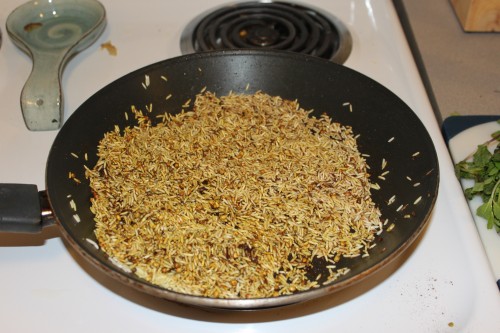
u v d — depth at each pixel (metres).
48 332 0.40
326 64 0.54
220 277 0.44
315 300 0.42
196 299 0.35
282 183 0.52
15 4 0.70
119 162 0.52
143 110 0.55
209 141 0.55
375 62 0.61
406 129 0.49
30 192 0.41
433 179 0.43
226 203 0.50
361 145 0.53
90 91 0.59
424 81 0.65
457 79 0.63
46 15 0.65
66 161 0.47
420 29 0.70
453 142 0.54
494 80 0.63
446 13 0.73
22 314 0.41
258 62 0.56
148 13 0.68
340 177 0.52
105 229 0.47
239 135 0.56
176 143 0.55
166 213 0.49
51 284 0.43
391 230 0.46
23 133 0.54
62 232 0.39
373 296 0.42
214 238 0.47
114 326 0.40
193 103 0.57
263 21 0.66
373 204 0.49
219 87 0.57
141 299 0.42
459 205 0.48
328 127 0.55
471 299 0.42
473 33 0.70
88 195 0.49
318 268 0.45
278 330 0.40
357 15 0.67
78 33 0.63
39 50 0.59
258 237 0.47
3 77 0.60
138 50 0.64
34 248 0.45
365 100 0.53
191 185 0.51
